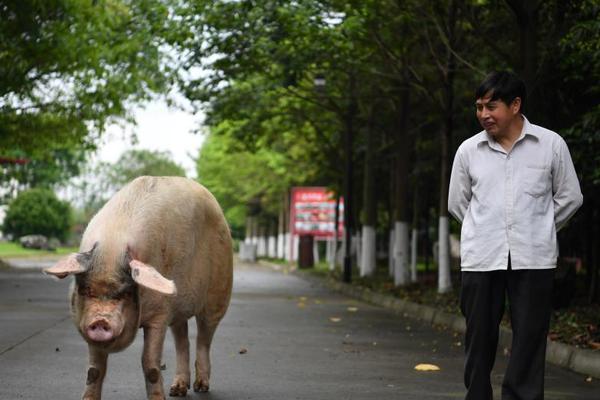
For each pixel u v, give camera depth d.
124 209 6.18
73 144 32.66
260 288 26.84
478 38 19.64
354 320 16.31
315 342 12.28
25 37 27.11
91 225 5.98
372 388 8.42
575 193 5.81
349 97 24.72
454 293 20.64
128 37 20.08
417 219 28.11
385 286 24.83
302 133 32.06
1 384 8.20
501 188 5.79
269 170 44.94
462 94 21.80
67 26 27.55
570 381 9.41
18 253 62.00
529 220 5.75
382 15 18.44
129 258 5.50
